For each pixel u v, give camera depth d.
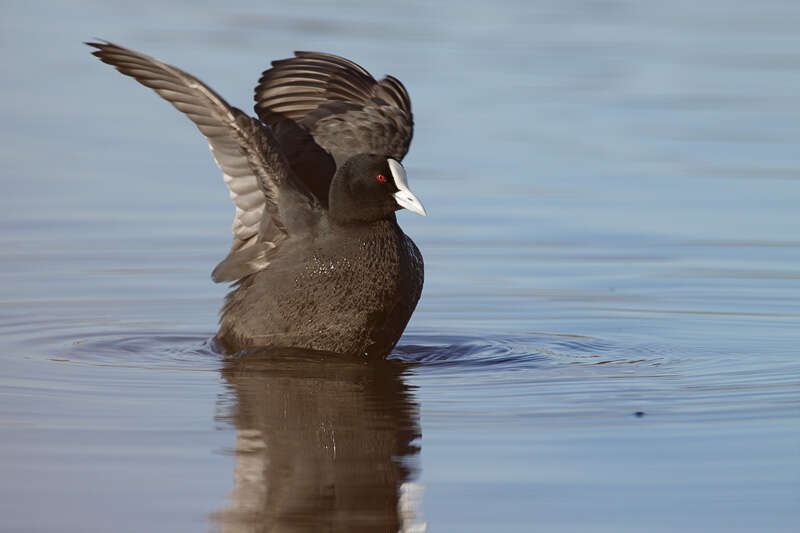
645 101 23.55
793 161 19.78
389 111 12.73
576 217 17.22
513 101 23.41
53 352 11.62
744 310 13.41
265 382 10.59
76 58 26.97
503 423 9.29
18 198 17.92
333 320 11.38
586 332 12.66
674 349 11.91
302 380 10.69
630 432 9.02
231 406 9.77
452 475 8.12
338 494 7.77
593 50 27.80
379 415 9.53
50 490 7.77
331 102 12.91
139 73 10.87
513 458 8.44
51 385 10.35
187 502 7.62
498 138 21.20
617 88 24.52
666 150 20.48
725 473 8.10
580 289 14.32
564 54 27.34
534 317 13.29
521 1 34.62
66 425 9.15
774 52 27.72
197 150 20.95
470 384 10.59
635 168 19.50
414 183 18.84
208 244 16.12
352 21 30.39
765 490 7.79
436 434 9.02
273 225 11.75
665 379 10.70
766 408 9.64
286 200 11.47
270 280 11.52
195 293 14.19
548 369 11.13
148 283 14.51
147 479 8.01
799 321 12.93
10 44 27.78
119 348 11.85
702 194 18.20
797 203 17.69
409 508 7.50
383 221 11.45
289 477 8.08
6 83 24.84
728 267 15.05
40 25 29.72
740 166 19.53
